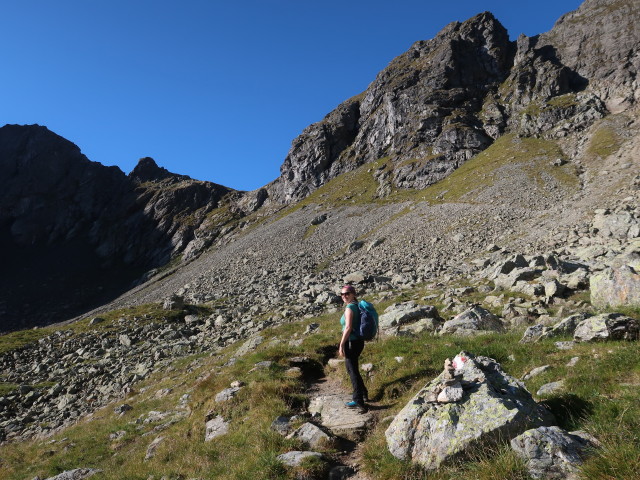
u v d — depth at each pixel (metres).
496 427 6.18
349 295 10.59
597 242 37.28
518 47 176.00
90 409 24.02
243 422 10.62
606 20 162.38
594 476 4.96
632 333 10.05
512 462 5.50
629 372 7.80
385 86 192.00
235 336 33.06
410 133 163.12
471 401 6.81
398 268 54.31
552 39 176.62
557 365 9.35
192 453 10.09
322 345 15.67
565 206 62.91
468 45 181.50
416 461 6.60
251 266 90.06
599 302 16.53
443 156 141.62
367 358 13.12
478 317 16.86
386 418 8.93
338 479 7.24
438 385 7.43
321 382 13.02
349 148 191.00
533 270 27.70
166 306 46.66
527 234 52.09
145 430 14.95
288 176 198.62
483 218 71.81
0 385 29.28
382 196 140.88
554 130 129.12
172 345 33.62
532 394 8.25
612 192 61.69
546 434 5.69
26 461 16.33
